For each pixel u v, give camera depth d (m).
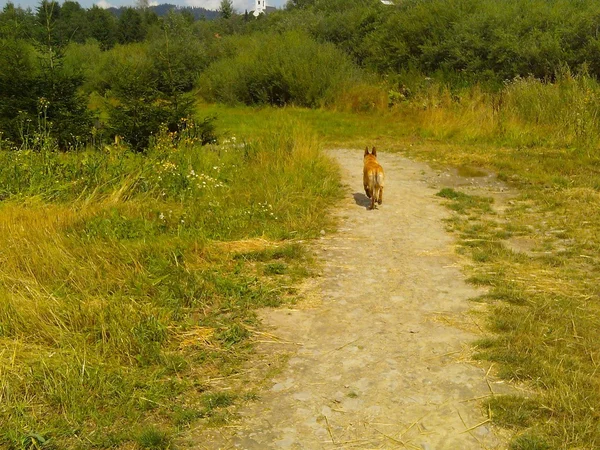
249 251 6.47
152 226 6.93
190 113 12.54
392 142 14.54
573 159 11.57
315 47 23.44
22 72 11.82
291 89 21.53
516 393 3.87
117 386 3.84
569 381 3.89
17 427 3.40
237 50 30.08
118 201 7.89
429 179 10.59
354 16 26.97
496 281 5.71
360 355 4.41
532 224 7.72
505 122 14.48
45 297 4.79
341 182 10.18
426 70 21.08
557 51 17.11
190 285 5.39
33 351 4.16
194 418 3.62
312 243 6.97
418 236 7.26
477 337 4.66
